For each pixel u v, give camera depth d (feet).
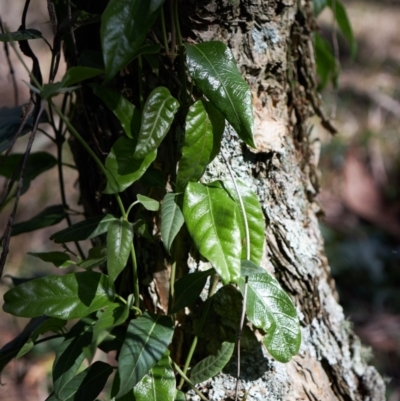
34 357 4.62
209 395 2.59
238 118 2.25
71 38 2.54
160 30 2.44
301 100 2.88
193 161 2.33
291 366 2.68
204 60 2.30
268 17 2.51
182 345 2.62
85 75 2.17
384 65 8.07
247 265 2.32
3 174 2.81
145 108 2.27
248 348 2.58
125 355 2.19
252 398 2.60
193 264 2.56
